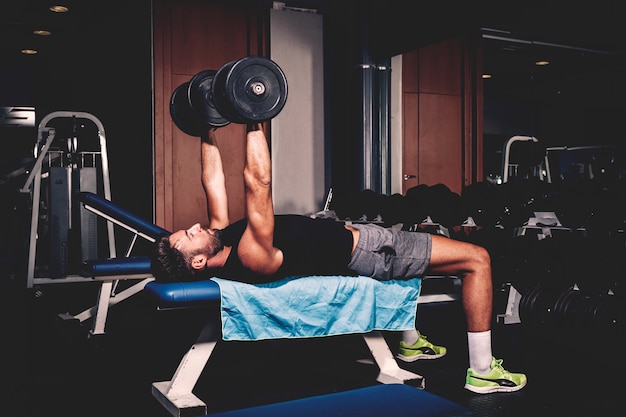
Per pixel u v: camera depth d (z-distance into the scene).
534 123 10.42
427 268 1.93
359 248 1.86
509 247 2.96
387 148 4.89
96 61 6.60
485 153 10.08
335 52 5.14
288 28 5.09
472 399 1.88
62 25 6.12
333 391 1.97
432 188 3.46
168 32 4.76
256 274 1.74
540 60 7.33
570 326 2.59
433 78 5.70
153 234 2.73
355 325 1.87
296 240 1.79
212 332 1.87
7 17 5.84
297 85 5.11
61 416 1.76
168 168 4.73
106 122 6.23
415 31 4.46
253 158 1.65
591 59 7.26
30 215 4.82
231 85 1.58
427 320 3.24
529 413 1.74
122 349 2.63
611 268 2.48
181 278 1.83
